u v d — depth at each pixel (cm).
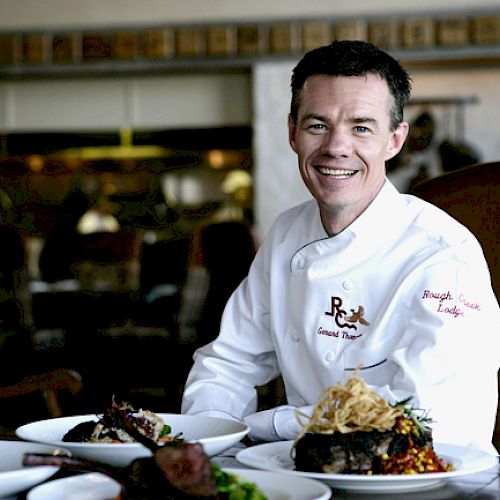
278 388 296
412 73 635
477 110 629
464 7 601
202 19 632
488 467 127
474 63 622
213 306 464
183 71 649
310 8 620
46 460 97
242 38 625
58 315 582
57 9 644
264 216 628
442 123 633
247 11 627
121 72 650
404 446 124
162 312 568
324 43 614
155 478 94
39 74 654
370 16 609
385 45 606
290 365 186
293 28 619
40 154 706
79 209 790
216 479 101
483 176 221
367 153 174
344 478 118
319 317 178
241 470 120
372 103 173
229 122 660
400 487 121
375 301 173
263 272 195
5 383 402
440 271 167
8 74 652
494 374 171
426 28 602
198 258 485
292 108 183
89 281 639
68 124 678
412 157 633
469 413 158
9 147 693
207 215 775
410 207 178
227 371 194
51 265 641
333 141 173
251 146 666
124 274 643
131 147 705
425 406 152
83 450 127
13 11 647
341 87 173
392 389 158
